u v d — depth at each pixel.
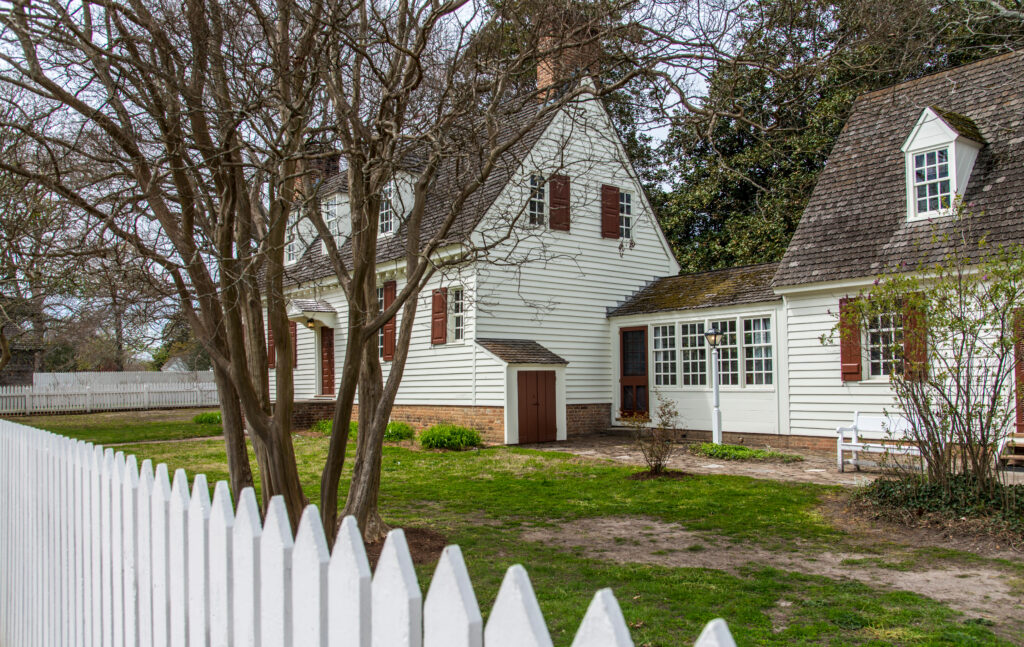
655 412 18.25
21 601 4.78
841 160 15.62
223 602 2.25
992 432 8.23
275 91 5.63
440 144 5.96
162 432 19.81
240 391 5.05
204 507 2.37
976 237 12.31
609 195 19.50
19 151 6.75
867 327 8.92
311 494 9.86
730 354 16.83
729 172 6.98
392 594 1.66
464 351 17.39
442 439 15.55
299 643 1.94
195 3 5.06
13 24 4.69
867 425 11.97
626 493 9.93
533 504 9.15
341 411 5.38
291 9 5.38
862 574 6.02
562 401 17.44
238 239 5.64
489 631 1.49
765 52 6.07
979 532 7.22
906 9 6.64
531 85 7.96
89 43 4.82
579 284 18.81
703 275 18.98
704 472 11.88
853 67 6.66
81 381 38.88
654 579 5.80
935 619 4.87
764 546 6.98
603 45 6.56
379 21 5.41
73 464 3.68
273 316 5.40
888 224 13.91
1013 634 4.59
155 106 5.04
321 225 6.62
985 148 13.30
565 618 4.82
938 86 14.86
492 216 16.17
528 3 6.44
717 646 1.26
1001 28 10.33
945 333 8.05
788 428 15.38
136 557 2.88
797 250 15.23
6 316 7.24
